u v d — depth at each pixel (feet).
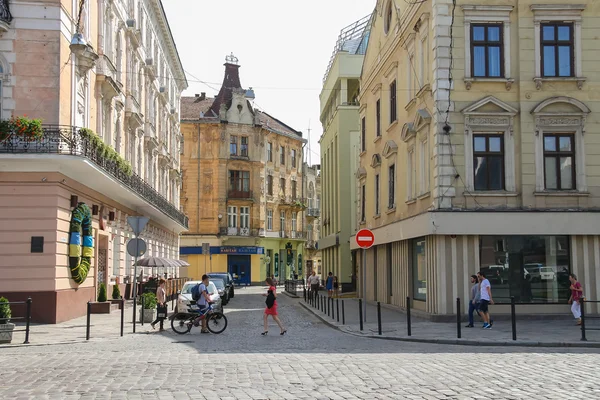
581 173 73.87
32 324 67.97
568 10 74.79
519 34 74.64
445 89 73.87
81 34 73.36
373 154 111.04
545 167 74.33
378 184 108.47
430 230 71.41
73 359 43.09
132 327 68.59
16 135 68.69
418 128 80.53
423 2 78.95
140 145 125.29
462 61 74.28
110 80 90.63
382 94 104.53
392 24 97.14
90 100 84.84
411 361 41.22
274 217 246.68
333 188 174.60
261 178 237.45
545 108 74.08
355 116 164.66
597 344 50.98
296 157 266.36
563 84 74.64
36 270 68.90
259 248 232.94
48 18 72.64
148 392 30.53
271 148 246.88
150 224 134.62
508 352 47.16
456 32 74.49
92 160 72.33
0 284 68.18
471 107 73.26
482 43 74.84
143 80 128.98
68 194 74.08
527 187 73.36
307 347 50.70
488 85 74.28
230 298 140.15
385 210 101.30
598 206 73.77
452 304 71.97
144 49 130.52
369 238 73.41
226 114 231.09
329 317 81.51
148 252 131.85
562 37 75.36
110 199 96.12
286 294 165.99
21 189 69.36
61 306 71.00
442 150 73.20
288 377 34.71
